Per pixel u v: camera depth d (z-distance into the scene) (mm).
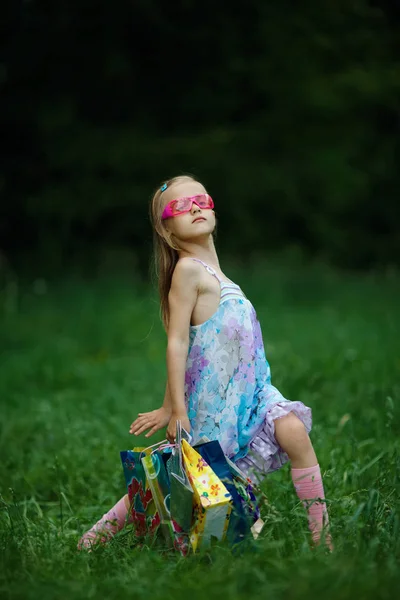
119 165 21031
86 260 20734
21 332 13023
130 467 3957
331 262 22609
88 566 3664
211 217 4180
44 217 21047
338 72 21812
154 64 21594
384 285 17609
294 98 21609
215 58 21562
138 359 10898
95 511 4887
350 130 22375
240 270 18609
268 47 21531
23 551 3852
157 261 4328
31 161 21578
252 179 21516
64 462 5887
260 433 3977
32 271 19875
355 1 21812
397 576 3166
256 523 3936
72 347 11844
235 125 22031
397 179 23344
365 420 6117
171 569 3484
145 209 21156
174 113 22141
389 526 3764
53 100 21344
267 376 4109
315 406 6789
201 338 4008
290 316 13656
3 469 5883
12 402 8617
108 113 22031
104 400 8180
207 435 3975
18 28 21047
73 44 21047
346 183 22156
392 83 21469
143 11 20484
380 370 8297
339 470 4902
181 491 3682
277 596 3074
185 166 21203
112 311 14336
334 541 3678
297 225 22516
